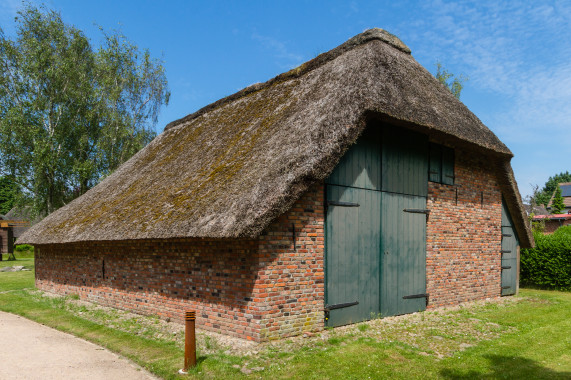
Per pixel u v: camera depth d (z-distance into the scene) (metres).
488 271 10.52
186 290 7.44
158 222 7.32
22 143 19.75
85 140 21.31
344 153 6.73
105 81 22.00
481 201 10.35
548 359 5.52
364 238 7.48
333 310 6.84
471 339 6.48
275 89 9.91
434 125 7.63
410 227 8.45
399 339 6.39
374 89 7.00
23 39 20.38
